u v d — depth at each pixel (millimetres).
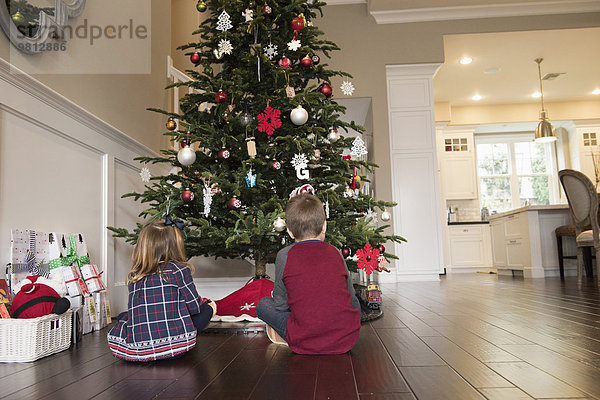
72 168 2117
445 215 7922
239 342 1766
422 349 1531
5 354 1482
